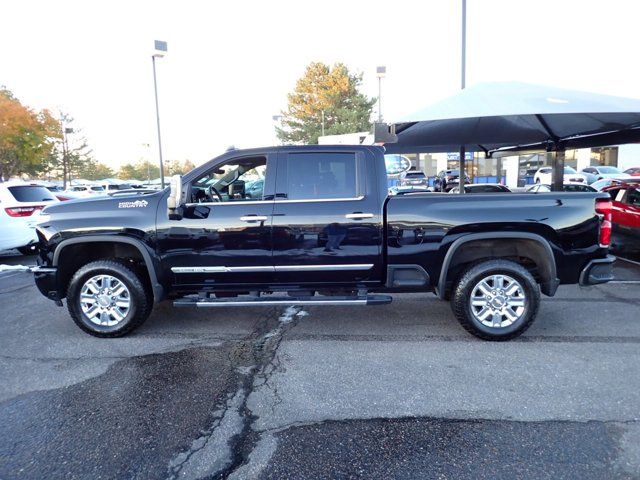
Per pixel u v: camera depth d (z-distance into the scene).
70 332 5.00
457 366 3.95
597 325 4.96
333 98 44.94
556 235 4.40
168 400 3.44
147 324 5.24
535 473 2.54
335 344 4.53
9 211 9.16
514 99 6.86
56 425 3.11
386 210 4.49
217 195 4.92
